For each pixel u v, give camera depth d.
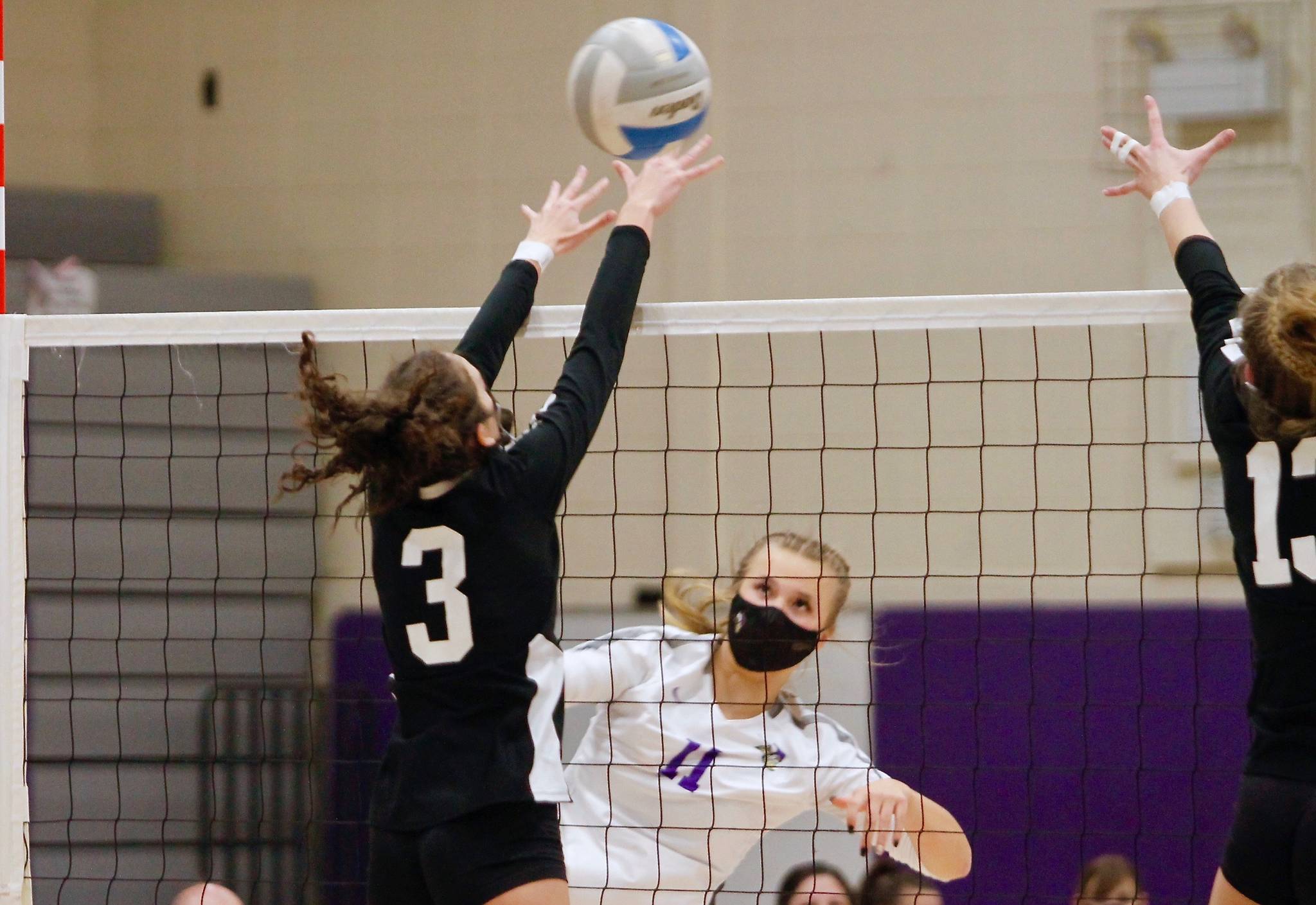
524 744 5.39
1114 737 10.68
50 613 12.15
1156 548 13.23
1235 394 5.54
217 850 11.43
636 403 14.02
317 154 15.30
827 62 14.26
